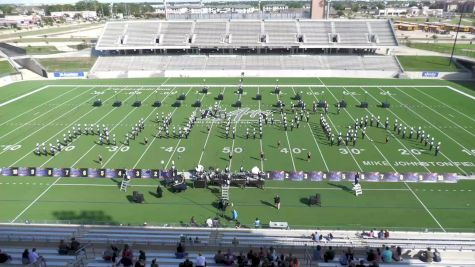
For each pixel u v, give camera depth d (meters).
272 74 64.38
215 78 63.31
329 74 64.12
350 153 33.00
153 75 65.19
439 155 32.28
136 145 35.28
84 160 32.06
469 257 17.50
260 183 27.52
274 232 21.20
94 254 18.25
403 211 24.27
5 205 25.19
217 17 96.69
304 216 23.84
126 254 15.72
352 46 69.00
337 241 19.70
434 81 59.97
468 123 40.34
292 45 69.25
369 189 27.09
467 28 110.62
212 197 26.44
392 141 35.56
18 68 66.75
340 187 27.50
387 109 45.50
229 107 46.91
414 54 70.44
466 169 29.69
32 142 36.16
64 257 16.41
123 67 66.69
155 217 23.83
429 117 42.44
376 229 22.16
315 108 45.03
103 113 45.03
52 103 49.59
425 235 21.03
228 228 21.91
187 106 47.56
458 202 25.25
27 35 101.50
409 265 15.88
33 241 19.33
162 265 16.14
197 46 70.06
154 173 28.69
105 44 71.00
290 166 30.61
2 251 17.16
